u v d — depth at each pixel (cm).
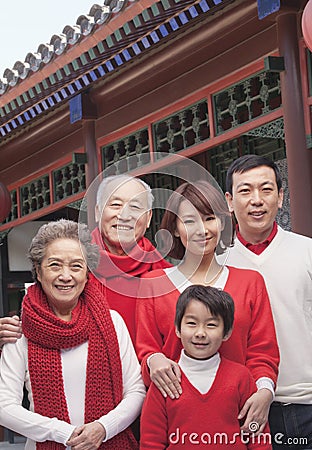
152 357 325
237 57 629
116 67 645
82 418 320
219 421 318
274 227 364
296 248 358
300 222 562
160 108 714
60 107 806
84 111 766
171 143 706
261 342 333
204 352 320
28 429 316
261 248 362
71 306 327
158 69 686
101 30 602
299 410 352
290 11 562
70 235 326
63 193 883
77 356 322
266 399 319
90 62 641
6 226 991
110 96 750
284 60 570
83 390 321
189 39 639
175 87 696
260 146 796
